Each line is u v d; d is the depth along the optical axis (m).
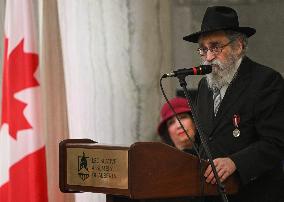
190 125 7.61
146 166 5.45
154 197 5.46
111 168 5.59
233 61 6.33
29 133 8.47
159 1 9.02
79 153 5.84
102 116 8.91
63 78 9.27
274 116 6.12
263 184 6.24
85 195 8.81
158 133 7.93
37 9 9.11
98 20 8.91
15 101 8.49
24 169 8.48
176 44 11.48
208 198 6.31
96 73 8.93
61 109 9.26
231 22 6.32
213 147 6.32
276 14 11.73
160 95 9.02
